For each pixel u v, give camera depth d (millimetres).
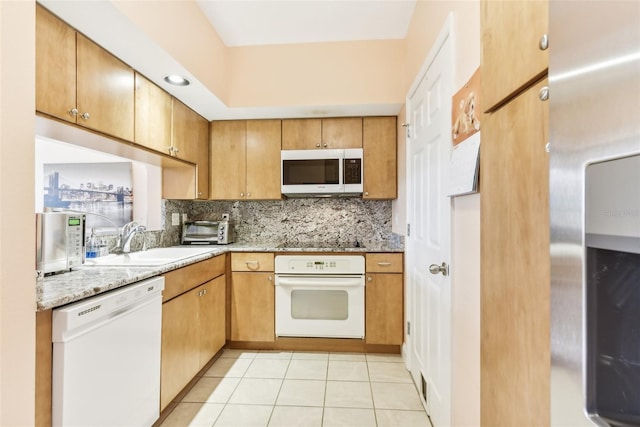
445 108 1380
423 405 1818
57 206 2082
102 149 1942
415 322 2031
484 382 804
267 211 3113
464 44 1188
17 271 762
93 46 1493
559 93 406
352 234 3037
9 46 737
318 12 2092
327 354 2512
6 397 739
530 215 611
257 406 1823
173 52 1705
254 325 2559
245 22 2189
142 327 1462
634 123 308
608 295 358
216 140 2805
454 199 1311
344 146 2709
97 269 1594
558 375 419
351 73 2447
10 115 742
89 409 1165
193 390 1993
